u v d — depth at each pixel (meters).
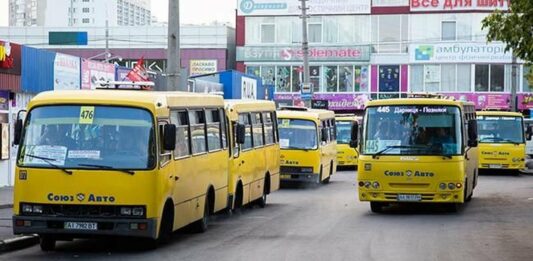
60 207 13.32
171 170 14.33
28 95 26.36
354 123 20.89
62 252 14.04
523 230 17.34
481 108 60.53
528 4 16.95
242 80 47.31
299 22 62.91
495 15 17.86
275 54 63.00
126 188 13.30
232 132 20.27
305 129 30.09
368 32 62.03
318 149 30.02
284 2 62.94
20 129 13.77
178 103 15.19
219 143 18.50
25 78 25.39
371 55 61.72
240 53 63.38
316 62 62.38
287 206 23.64
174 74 22.00
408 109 20.34
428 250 14.21
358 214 20.98
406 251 14.08
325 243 15.16
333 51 62.09
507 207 22.83
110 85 16.17
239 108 21.06
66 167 13.37
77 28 64.88
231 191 19.91
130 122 13.68
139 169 13.41
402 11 61.47
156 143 13.66
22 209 13.38
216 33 63.97
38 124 13.72
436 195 19.95
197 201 16.36
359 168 20.42
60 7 118.81
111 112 13.73
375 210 21.45
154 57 64.19
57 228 13.27
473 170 24.31
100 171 13.32
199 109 16.77
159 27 64.31
